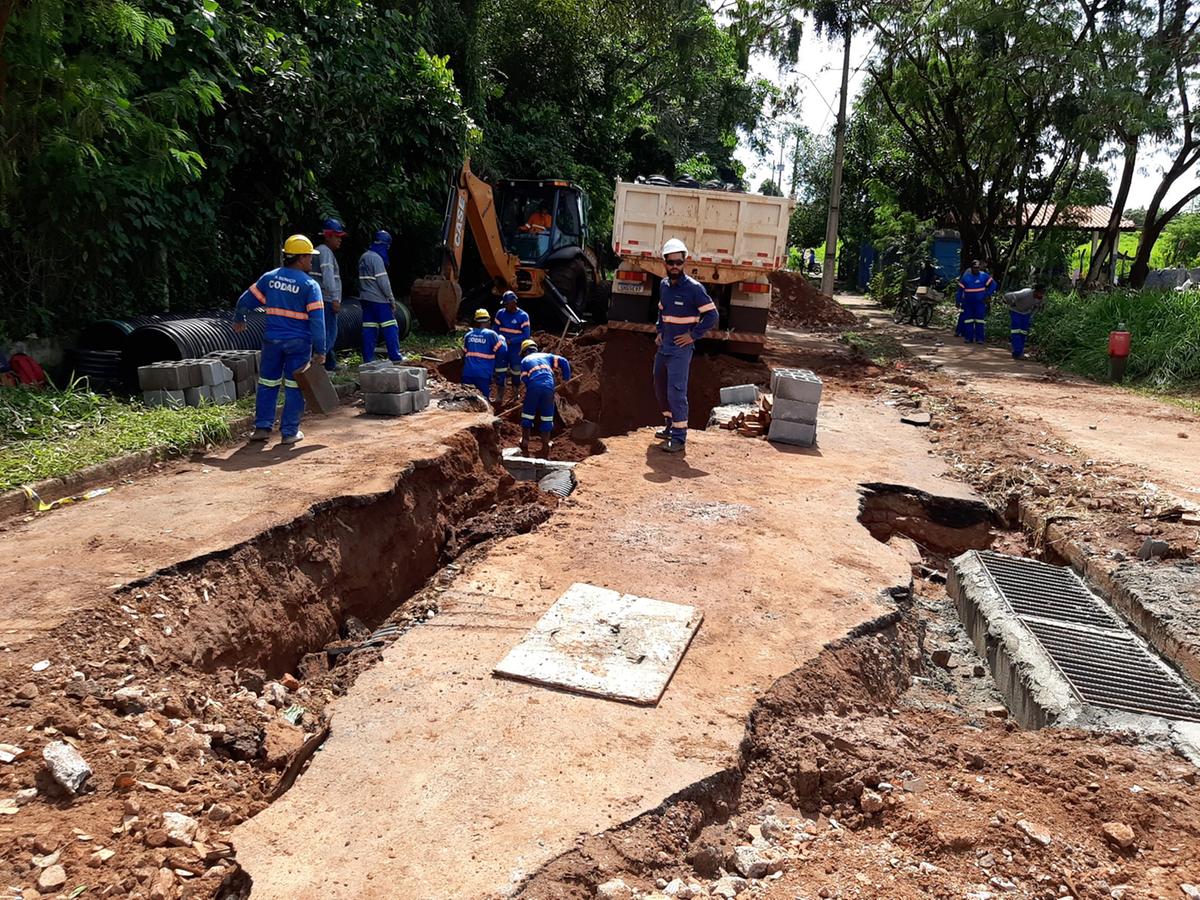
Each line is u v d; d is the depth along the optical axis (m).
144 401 8.25
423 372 9.57
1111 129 22.31
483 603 5.04
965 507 7.91
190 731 3.77
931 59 27.20
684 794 3.31
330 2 13.66
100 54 8.83
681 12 26.91
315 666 5.18
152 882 2.79
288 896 2.71
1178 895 2.99
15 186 8.29
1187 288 18.03
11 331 8.91
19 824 3.00
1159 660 5.08
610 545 6.08
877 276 37.03
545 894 2.75
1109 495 7.85
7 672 3.74
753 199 12.91
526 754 3.53
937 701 4.96
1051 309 18.97
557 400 12.31
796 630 4.88
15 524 5.55
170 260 11.21
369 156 14.54
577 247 17.27
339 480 6.56
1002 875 3.07
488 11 23.08
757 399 11.38
